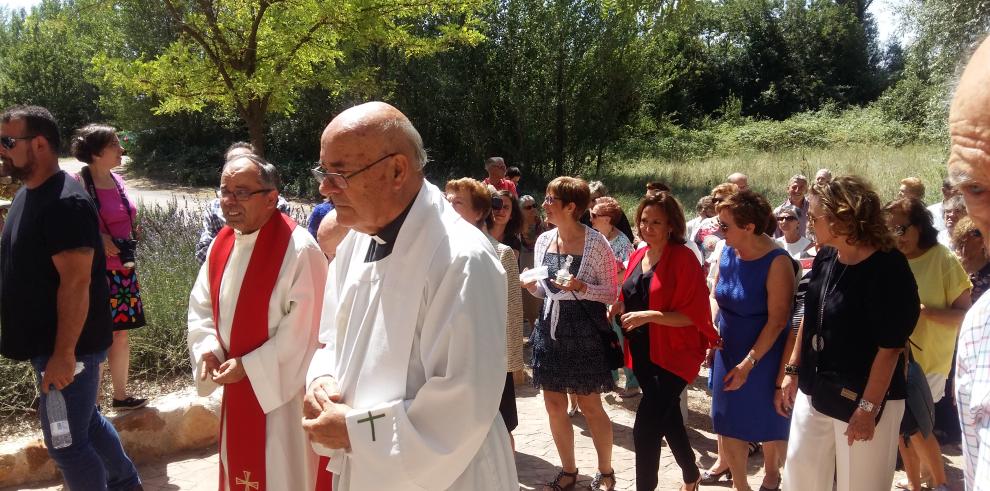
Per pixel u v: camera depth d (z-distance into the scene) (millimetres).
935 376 4117
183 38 10586
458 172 21750
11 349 3234
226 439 3137
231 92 9586
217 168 24125
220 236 3320
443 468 1986
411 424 1983
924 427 3699
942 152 17344
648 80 22219
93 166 4707
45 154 3215
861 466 2971
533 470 4539
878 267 2846
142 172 24766
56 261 3137
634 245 6012
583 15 20406
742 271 3748
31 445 4141
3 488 4074
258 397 3021
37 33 31609
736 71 41281
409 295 2068
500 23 20328
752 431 3732
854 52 40906
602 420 4152
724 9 41312
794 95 40531
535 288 4312
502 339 2059
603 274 4039
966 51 1271
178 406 4609
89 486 3355
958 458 4605
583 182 4129
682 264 3686
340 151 2049
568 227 4121
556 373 4027
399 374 2068
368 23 9859
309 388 2309
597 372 3990
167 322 5695
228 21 10000
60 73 31750
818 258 3133
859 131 28562
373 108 2109
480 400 1979
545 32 20172
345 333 2283
